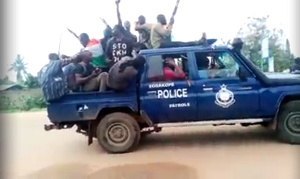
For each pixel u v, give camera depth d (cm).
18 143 842
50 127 711
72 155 710
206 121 702
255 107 693
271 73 771
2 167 634
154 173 560
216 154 647
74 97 700
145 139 806
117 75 682
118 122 698
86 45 781
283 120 694
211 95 692
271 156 612
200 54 700
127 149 699
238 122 699
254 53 1258
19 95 1505
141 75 698
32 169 622
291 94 688
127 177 549
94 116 699
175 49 703
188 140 774
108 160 654
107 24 819
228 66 697
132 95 700
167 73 699
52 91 692
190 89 695
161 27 913
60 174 588
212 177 525
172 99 696
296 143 691
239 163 584
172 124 702
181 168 577
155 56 700
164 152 685
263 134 786
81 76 698
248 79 693
